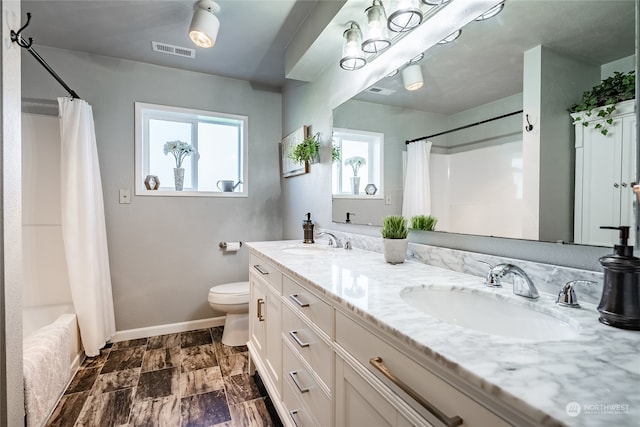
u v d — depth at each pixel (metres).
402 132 1.52
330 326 0.99
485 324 0.92
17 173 1.16
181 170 2.76
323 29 1.72
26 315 2.09
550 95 0.92
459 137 1.23
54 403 1.64
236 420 1.58
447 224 1.29
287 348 1.39
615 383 0.45
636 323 0.64
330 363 0.99
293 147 2.66
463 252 1.19
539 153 0.95
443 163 1.30
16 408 1.15
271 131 3.11
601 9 0.81
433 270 1.24
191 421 1.56
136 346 2.42
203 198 2.83
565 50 0.89
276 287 1.54
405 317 0.72
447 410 0.56
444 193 1.30
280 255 1.64
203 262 2.83
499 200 1.08
